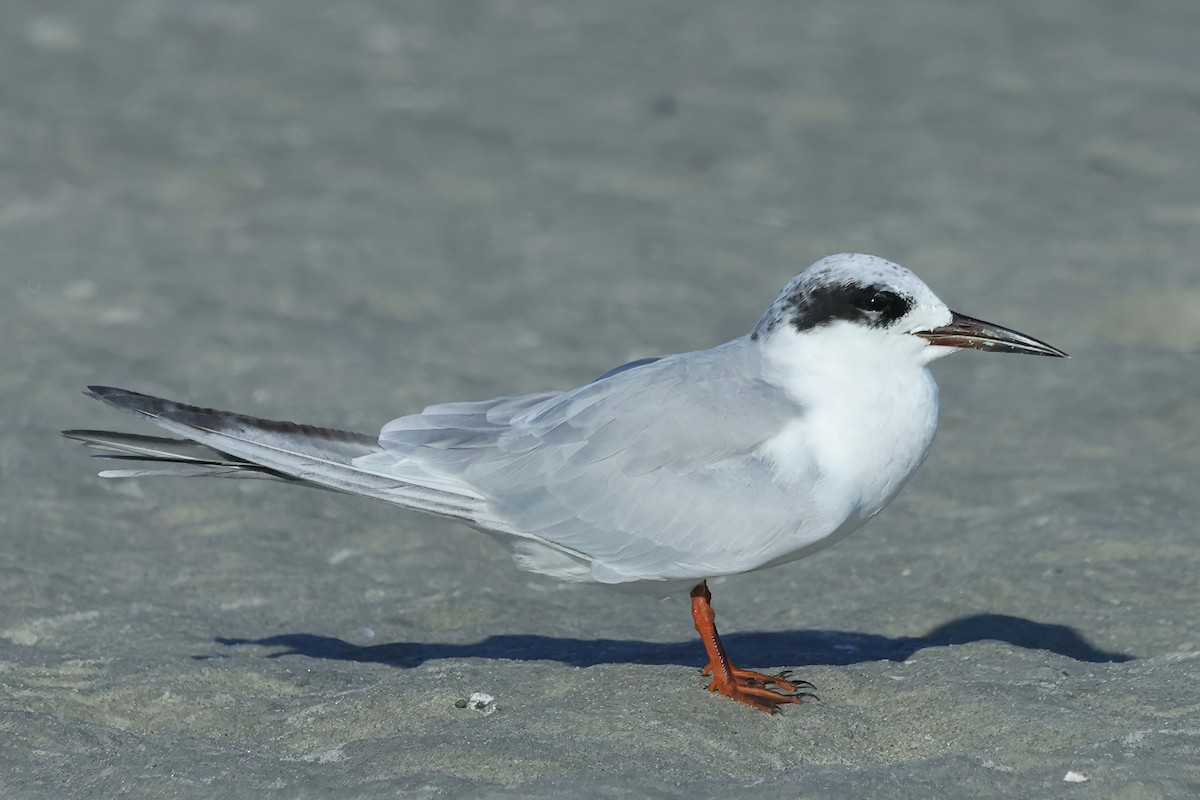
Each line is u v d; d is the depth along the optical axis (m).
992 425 13.64
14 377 14.28
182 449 8.81
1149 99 22.88
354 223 18.31
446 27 26.33
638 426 8.66
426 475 8.83
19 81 22.86
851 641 9.89
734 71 24.20
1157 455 12.80
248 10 27.00
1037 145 21.19
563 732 8.01
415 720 8.40
